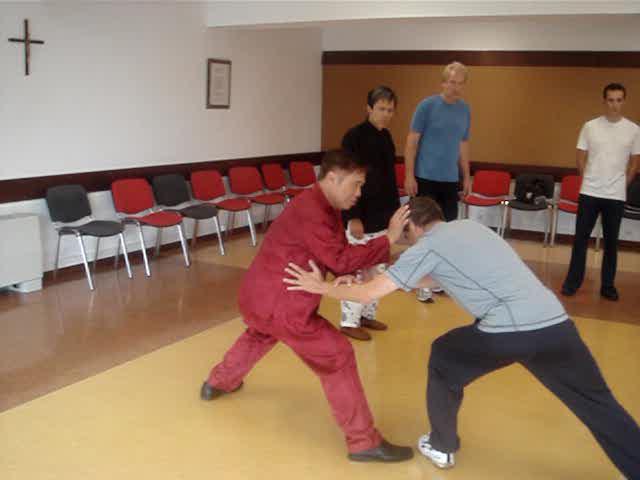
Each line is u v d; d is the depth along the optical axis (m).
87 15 5.20
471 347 2.28
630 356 3.73
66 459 2.55
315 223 2.45
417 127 4.44
